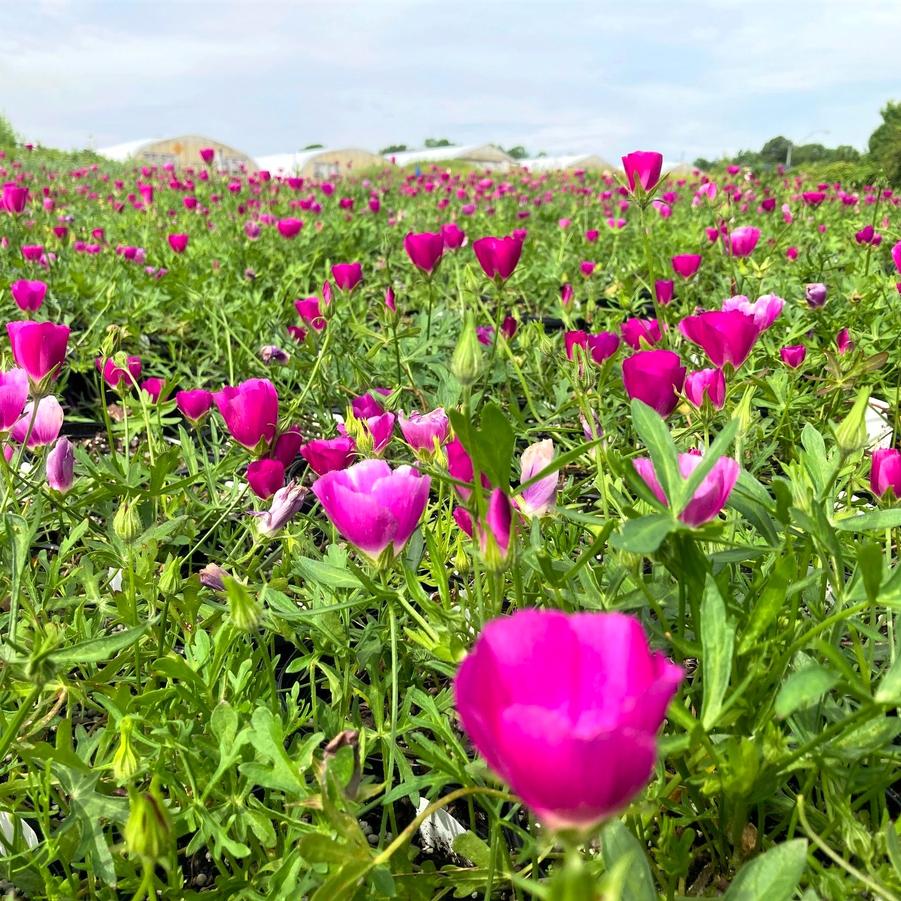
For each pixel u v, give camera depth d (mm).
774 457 938
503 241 874
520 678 278
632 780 235
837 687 427
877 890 355
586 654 282
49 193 3158
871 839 392
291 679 656
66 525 790
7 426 601
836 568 425
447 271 1693
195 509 795
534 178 5164
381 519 457
